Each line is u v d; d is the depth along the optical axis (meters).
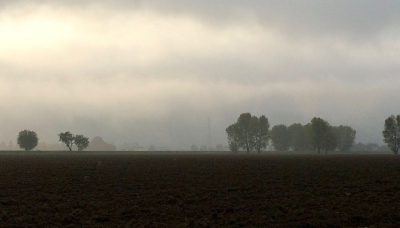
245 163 66.06
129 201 22.81
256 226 16.62
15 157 102.56
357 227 16.38
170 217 18.42
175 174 41.47
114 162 70.44
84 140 185.75
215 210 20.06
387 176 38.62
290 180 34.66
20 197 24.47
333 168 50.94
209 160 81.12
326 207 20.73
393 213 18.92
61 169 49.72
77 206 21.14
